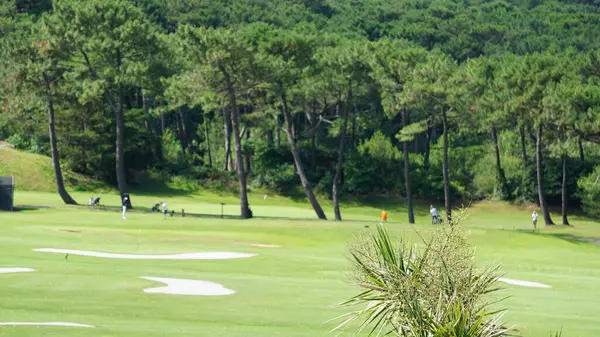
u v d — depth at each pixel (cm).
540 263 6806
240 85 10762
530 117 11544
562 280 5319
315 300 3669
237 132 10512
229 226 8188
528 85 12019
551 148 11225
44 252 5191
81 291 3653
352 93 11981
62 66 11162
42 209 9719
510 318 3409
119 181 11238
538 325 3250
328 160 16462
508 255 7262
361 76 11475
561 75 12719
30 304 3225
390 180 15825
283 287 4081
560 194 14800
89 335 2547
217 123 17838
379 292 1909
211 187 14950
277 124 12338
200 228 7956
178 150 16325
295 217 11356
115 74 11012
